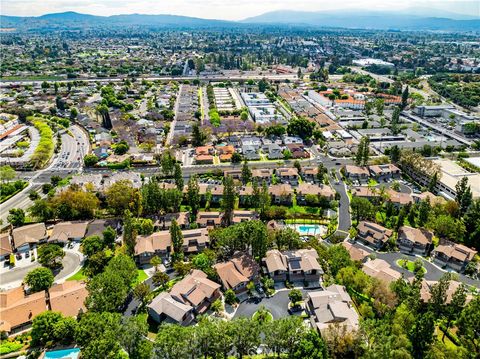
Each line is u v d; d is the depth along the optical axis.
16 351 98.38
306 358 86.81
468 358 90.69
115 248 144.25
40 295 114.31
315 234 157.12
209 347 92.06
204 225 159.88
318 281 126.81
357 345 91.69
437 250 143.12
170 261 137.75
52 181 196.12
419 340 92.94
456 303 103.94
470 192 165.25
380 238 148.38
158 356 86.75
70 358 91.56
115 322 94.00
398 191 194.75
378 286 111.38
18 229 149.50
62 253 135.12
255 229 129.00
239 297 119.44
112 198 164.88
